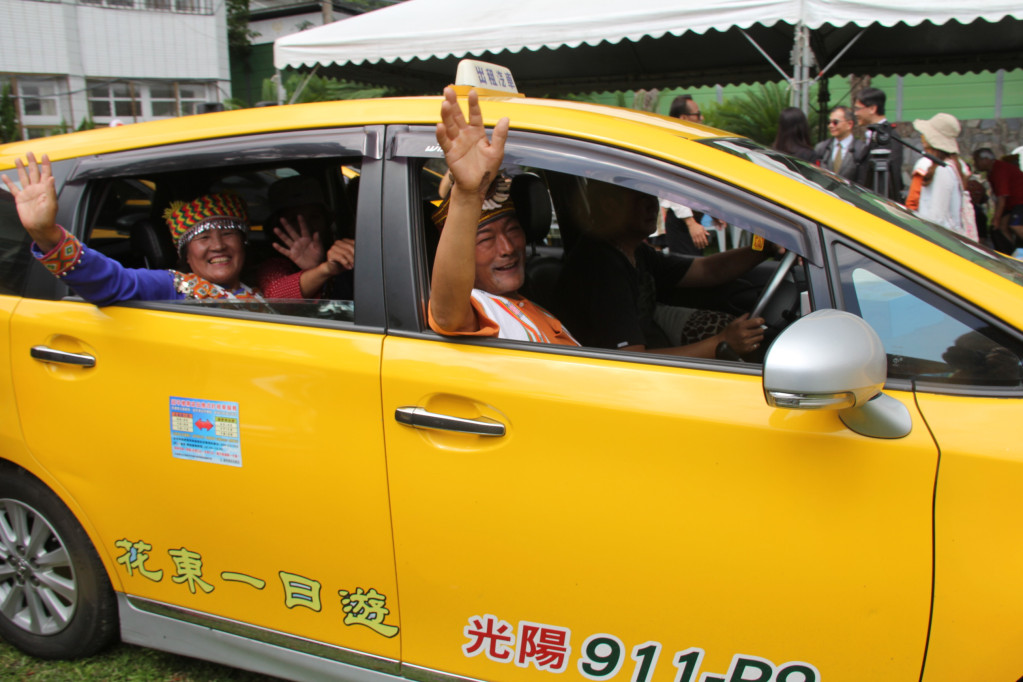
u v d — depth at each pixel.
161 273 2.09
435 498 1.71
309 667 1.94
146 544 2.06
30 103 19.62
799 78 5.14
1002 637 1.41
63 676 2.31
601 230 2.52
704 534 1.54
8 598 2.41
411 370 1.72
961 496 1.41
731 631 1.55
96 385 2.03
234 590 1.97
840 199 1.67
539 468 1.63
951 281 1.51
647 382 1.60
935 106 13.12
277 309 1.94
